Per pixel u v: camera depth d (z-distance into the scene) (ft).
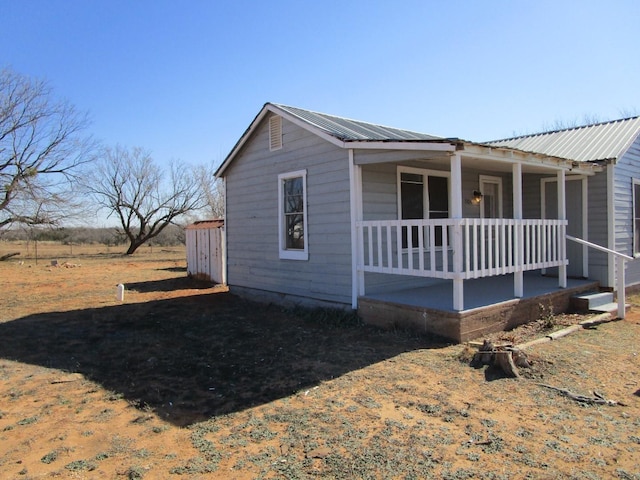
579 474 10.12
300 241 31.04
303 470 10.51
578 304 28.66
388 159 24.21
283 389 15.87
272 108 31.78
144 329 26.30
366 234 27.09
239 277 37.27
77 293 41.52
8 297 38.96
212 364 19.19
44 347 22.57
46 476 10.54
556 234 28.99
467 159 25.07
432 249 22.18
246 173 35.96
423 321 22.44
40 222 85.05
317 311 28.17
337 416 13.43
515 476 10.11
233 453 11.42
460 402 14.30
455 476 10.14
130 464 11.01
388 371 17.37
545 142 39.50
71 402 15.29
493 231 37.01
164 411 14.24
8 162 80.43
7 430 13.17
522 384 15.78
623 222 34.04
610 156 32.40
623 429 12.37
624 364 17.97
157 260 86.99
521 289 25.39
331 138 26.89
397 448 11.43
